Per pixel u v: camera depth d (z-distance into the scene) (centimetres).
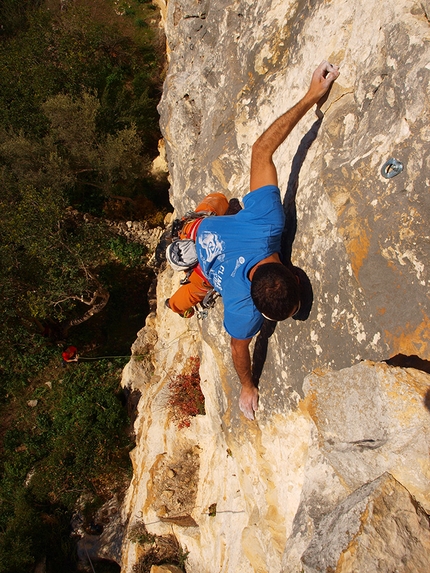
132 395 1253
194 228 375
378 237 261
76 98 1727
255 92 448
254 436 392
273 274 267
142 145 1675
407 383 228
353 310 281
